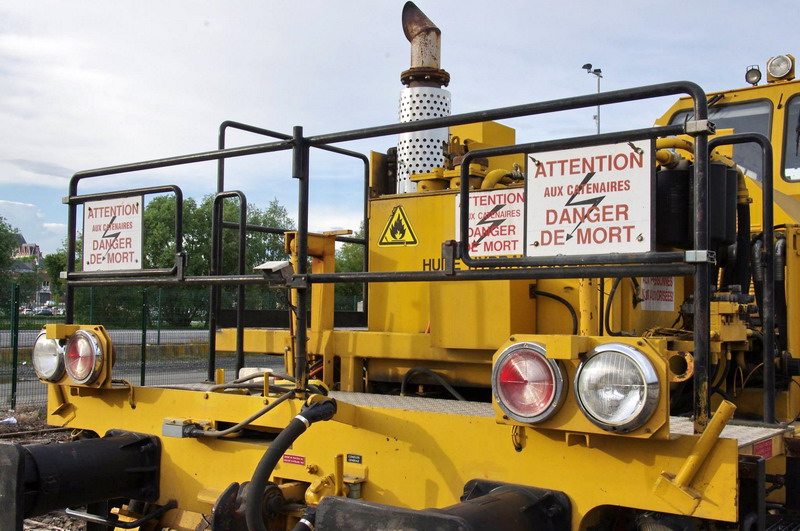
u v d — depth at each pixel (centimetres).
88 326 377
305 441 326
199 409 354
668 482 230
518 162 490
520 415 247
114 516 371
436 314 376
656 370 225
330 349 417
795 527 321
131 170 389
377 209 448
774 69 521
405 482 296
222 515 286
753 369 372
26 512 305
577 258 253
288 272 321
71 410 399
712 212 267
